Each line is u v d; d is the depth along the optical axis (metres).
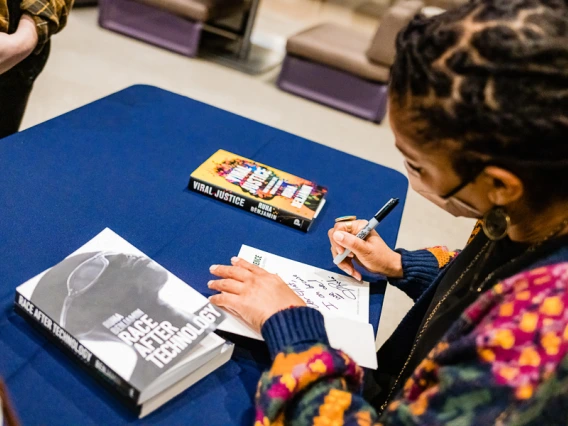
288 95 3.68
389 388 0.91
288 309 0.71
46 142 1.13
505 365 0.47
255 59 4.16
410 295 1.03
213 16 3.88
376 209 1.26
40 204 0.94
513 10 0.47
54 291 0.71
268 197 1.11
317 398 0.60
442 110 0.50
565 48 0.45
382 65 3.44
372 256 0.97
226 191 1.09
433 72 0.50
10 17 1.24
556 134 0.46
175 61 3.72
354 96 3.59
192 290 0.78
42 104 2.67
